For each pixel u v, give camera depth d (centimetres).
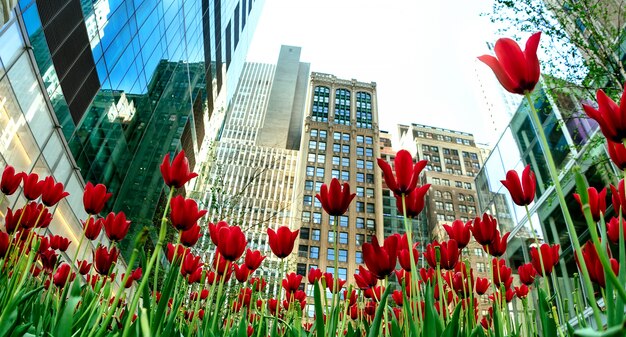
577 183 102
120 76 1934
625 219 192
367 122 8406
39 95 1326
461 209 7962
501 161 2242
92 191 254
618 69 976
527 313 268
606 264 91
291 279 322
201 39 3272
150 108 2405
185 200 189
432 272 294
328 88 8988
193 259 299
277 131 11138
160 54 2408
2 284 288
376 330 163
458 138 9975
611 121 130
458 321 162
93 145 1756
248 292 413
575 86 1071
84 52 1577
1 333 150
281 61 13400
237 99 11962
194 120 3553
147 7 2062
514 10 1088
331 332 198
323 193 217
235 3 4078
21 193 1176
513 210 2011
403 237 277
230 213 1346
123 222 250
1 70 1121
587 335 65
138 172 2314
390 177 192
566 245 1492
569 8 1039
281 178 8456
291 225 6731
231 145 9044
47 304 239
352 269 6022
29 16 1216
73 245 1591
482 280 345
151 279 861
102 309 167
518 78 136
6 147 1173
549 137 1688
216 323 243
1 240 300
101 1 1616
